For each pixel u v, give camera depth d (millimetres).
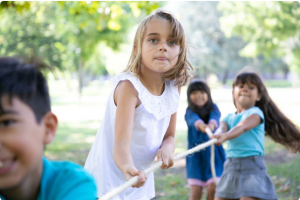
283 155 7980
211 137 4090
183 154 2961
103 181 2787
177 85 2900
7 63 1312
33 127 1292
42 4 19500
